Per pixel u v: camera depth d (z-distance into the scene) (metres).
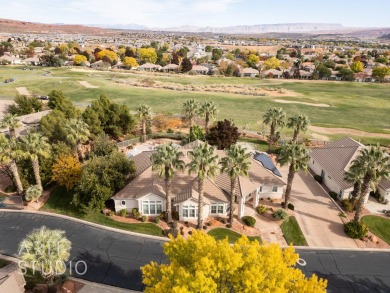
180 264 20.58
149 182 41.53
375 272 31.91
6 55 196.38
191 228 38.28
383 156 34.94
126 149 61.12
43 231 25.19
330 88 137.00
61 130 56.41
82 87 117.12
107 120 65.44
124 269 31.80
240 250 20.36
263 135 69.56
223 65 184.62
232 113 89.38
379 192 45.16
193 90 119.25
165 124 74.88
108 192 39.22
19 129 63.75
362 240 36.69
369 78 164.75
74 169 43.59
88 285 29.66
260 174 45.22
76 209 41.56
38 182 43.34
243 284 18.31
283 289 18.17
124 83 127.31
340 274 31.56
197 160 33.59
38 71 155.50
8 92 107.19
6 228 37.81
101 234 36.97
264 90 122.56
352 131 74.69
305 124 55.91
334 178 46.47
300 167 40.59
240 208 39.62
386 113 94.81
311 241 36.41
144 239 36.31
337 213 41.94
